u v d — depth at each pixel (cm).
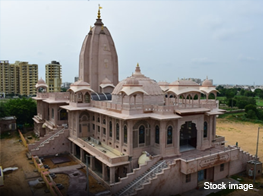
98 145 4134
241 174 3909
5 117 7019
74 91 4438
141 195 2827
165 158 3378
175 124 3516
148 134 3606
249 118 9488
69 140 4769
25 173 3741
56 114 5341
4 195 3019
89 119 4638
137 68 4375
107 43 5778
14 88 13925
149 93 3984
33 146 4684
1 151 4884
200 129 3812
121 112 3559
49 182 3291
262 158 4797
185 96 3772
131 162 3409
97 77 5725
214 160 3381
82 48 5909
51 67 13925
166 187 3050
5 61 13700
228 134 7144
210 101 4412
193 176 3338
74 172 3788
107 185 3216
